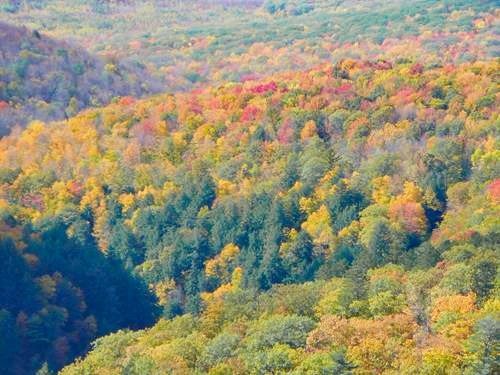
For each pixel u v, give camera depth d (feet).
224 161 523.29
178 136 549.95
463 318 244.42
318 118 529.45
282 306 295.28
